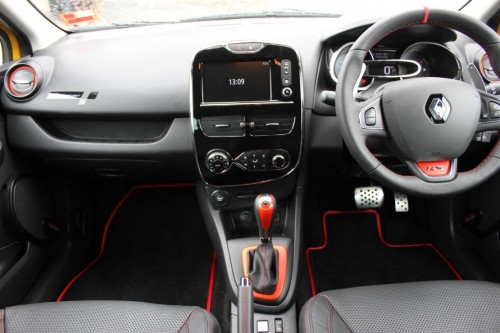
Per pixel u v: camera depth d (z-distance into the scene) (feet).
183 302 5.73
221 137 4.66
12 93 4.91
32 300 5.25
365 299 3.57
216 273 6.19
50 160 5.31
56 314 3.47
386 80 4.52
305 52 4.95
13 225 4.99
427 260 6.28
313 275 6.13
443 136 3.56
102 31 5.86
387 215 7.03
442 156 3.62
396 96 3.65
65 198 6.05
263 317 4.53
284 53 4.42
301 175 5.21
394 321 3.30
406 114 3.60
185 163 5.17
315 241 6.70
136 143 5.03
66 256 5.95
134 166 5.33
